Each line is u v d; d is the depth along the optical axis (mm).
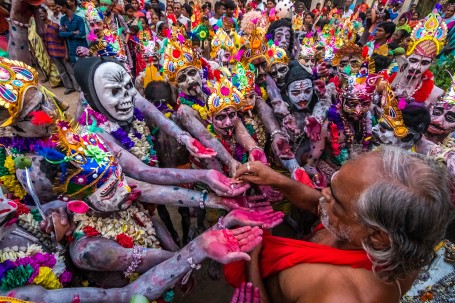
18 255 1201
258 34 2699
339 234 1029
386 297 899
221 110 2002
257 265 1273
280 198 1938
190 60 2289
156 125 2109
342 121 2295
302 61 3033
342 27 5262
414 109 1937
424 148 2088
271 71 2697
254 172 1547
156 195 1609
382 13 7773
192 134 2160
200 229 2904
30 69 1388
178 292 2537
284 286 1093
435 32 2615
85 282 1486
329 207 1077
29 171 1418
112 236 1393
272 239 1317
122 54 2479
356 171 886
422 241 785
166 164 2385
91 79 1672
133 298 1048
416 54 2738
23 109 1308
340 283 918
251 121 2430
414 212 735
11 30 1888
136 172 1693
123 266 1379
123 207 1422
